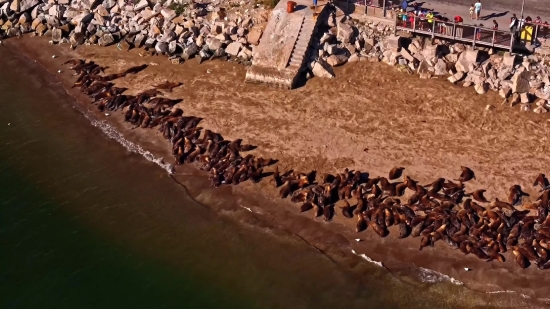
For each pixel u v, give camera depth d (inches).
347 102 1871.3
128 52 2185.0
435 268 1448.1
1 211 1658.5
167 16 2220.7
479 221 1503.4
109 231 1599.4
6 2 2400.3
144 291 1453.0
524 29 1861.5
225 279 1470.2
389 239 1507.1
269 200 1628.9
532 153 1675.7
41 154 1835.6
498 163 1654.8
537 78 1829.5
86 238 1581.0
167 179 1726.1
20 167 1792.6
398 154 1700.3
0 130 1929.1
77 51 2225.6
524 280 1407.5
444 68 1918.1
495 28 1892.2
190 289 1453.0
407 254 1477.6
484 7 2058.3
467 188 1595.7
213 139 1782.7
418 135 1750.7
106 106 1972.2
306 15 2049.7
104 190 1711.4
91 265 1514.5
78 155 1825.8
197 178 1715.1
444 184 1605.6
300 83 1953.7
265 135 1791.3
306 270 1476.4
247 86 1973.4
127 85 2036.2
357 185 1624.0
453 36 1927.9
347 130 1784.0
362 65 1975.9
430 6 2079.2
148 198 1679.4
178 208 1646.2
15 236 1590.8
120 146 1841.8
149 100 1952.5
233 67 2055.9
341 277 1454.2
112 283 1475.1
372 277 1448.1
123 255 1536.7
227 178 1683.1
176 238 1571.1
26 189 1722.4
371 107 1847.9
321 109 1857.8
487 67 1882.4
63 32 2289.6
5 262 1526.8
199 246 1549.0
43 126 1936.5
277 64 1967.3
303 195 1611.7
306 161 1705.2
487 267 1434.5
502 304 1380.4
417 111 1822.1
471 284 1416.1
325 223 1560.0
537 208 1531.7
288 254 1512.1
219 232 1577.3
